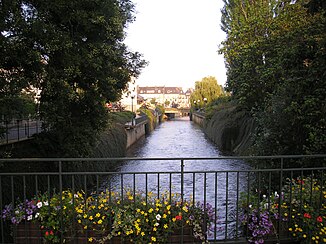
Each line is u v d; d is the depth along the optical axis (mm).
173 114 84188
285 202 3678
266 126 8242
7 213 3434
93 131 9461
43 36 6102
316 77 6031
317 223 3469
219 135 25375
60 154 9422
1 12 5566
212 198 9688
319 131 5926
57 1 6141
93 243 3283
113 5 7621
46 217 3334
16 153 8188
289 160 7191
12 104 6215
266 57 12773
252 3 16766
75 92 7789
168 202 3424
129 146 26406
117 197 3654
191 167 16125
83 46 7336
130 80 9930
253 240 3500
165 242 3281
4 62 6020
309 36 6824
